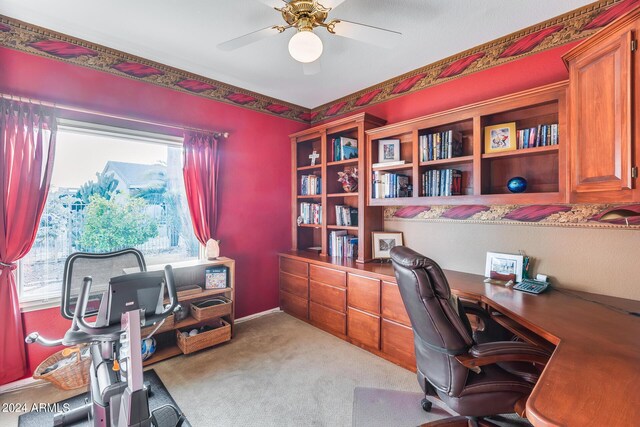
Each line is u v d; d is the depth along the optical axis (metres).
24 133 2.10
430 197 2.47
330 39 2.32
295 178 3.77
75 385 2.02
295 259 3.42
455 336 1.34
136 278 1.49
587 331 1.33
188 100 2.96
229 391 2.11
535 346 1.45
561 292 1.95
